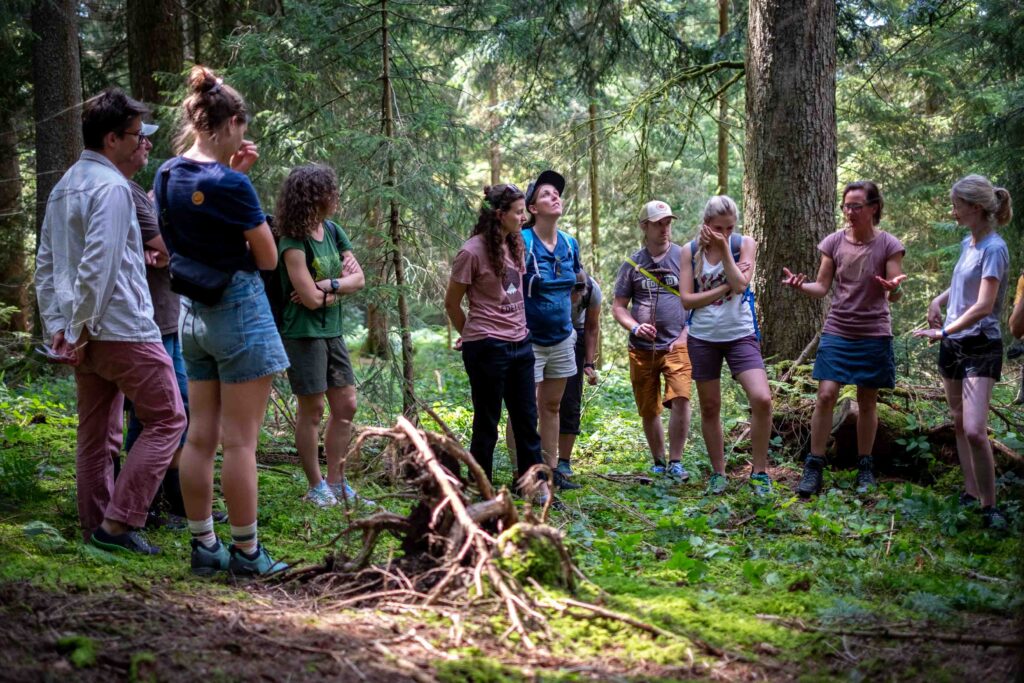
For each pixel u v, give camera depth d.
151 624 2.77
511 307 5.09
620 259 16.25
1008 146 10.73
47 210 3.71
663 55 11.58
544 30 10.40
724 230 5.64
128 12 11.85
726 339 5.70
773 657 2.84
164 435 3.78
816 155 7.54
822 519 4.69
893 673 2.75
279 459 6.09
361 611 3.02
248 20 11.38
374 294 6.36
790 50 7.49
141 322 3.69
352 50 7.18
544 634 2.83
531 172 10.15
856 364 5.51
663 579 3.69
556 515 4.96
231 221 3.16
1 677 2.28
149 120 11.03
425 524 3.35
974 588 3.56
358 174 6.52
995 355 4.74
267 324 3.31
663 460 6.53
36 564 3.35
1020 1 9.91
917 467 6.09
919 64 12.56
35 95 9.64
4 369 10.12
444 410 8.98
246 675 2.42
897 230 16.66
